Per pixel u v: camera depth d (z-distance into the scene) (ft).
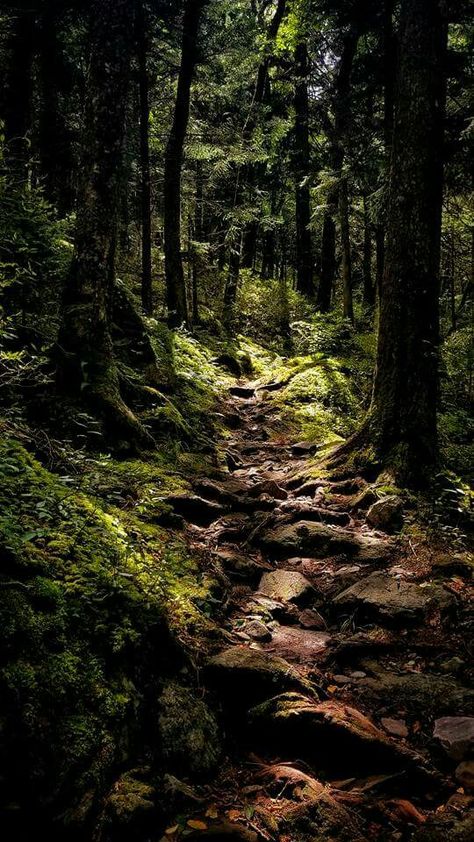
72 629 9.30
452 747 9.37
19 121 37.78
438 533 18.22
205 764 9.08
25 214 22.70
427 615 13.93
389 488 20.68
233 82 64.13
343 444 23.95
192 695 10.07
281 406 38.75
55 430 18.75
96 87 20.25
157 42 48.91
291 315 66.54
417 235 21.83
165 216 46.09
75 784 7.65
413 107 21.77
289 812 8.34
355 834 7.98
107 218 20.85
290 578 15.67
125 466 19.13
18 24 36.78
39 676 8.20
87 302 20.74
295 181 76.02
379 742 9.32
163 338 38.17
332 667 12.20
